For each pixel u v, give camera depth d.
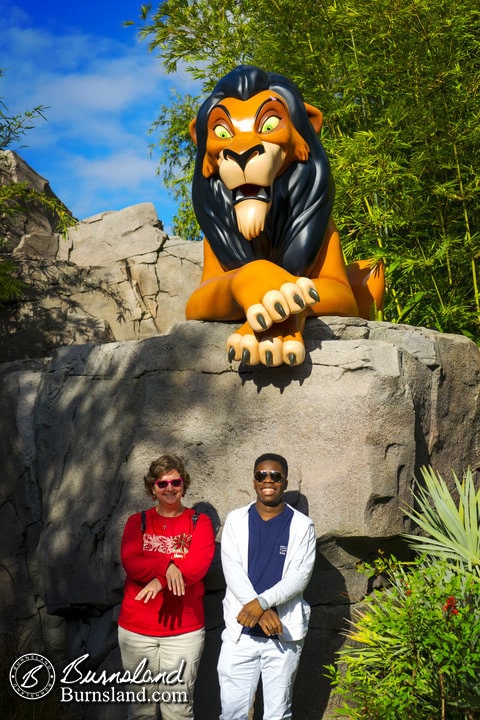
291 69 6.27
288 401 3.78
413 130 5.55
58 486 4.54
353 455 3.59
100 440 4.30
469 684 2.97
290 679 3.21
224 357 3.93
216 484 3.88
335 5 5.99
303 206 4.06
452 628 2.92
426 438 4.04
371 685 3.29
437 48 5.47
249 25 6.98
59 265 7.81
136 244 8.27
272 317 3.40
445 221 5.68
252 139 3.75
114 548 3.98
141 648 3.41
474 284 5.49
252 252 4.09
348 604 3.73
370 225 5.77
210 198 4.13
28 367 5.86
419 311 5.82
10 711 4.09
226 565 3.30
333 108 6.11
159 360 4.06
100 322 7.54
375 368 3.64
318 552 3.71
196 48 7.23
